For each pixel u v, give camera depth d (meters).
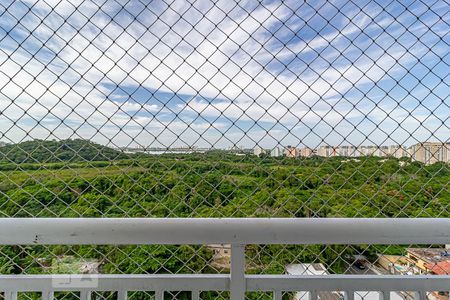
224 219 0.84
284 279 0.83
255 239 0.82
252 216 0.95
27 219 0.81
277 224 0.83
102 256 0.93
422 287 0.83
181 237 0.82
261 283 0.82
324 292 0.89
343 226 0.83
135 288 0.81
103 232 0.81
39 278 0.80
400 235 0.83
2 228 0.79
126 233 0.81
